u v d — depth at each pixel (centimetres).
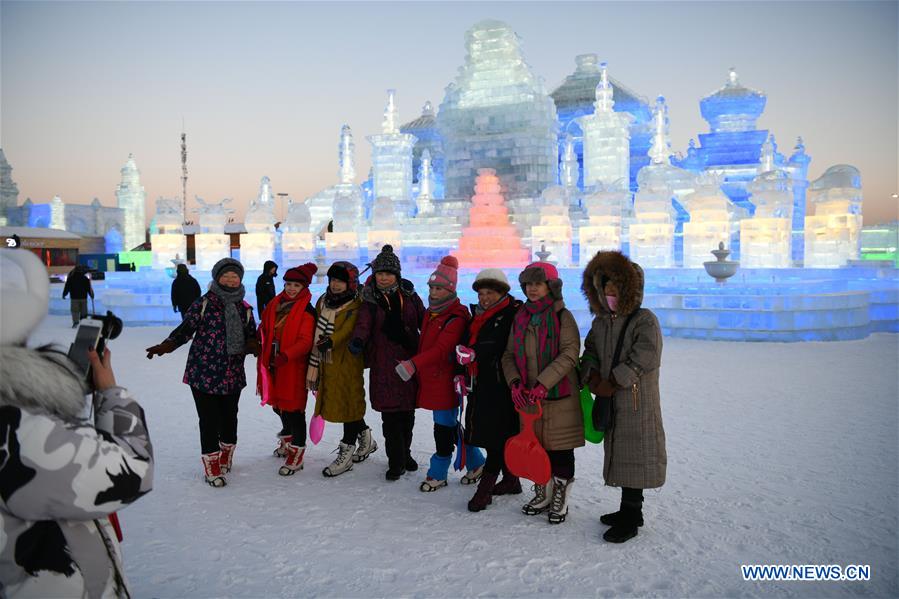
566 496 420
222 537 394
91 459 166
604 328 400
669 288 1778
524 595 321
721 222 2091
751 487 480
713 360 1141
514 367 418
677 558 363
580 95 5116
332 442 629
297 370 521
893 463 538
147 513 435
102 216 7319
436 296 480
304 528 409
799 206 4234
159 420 718
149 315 1838
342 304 513
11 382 160
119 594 182
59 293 2589
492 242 2688
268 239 2564
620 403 390
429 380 478
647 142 4894
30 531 165
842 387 883
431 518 427
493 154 2978
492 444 436
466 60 3047
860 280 1731
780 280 1858
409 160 3366
